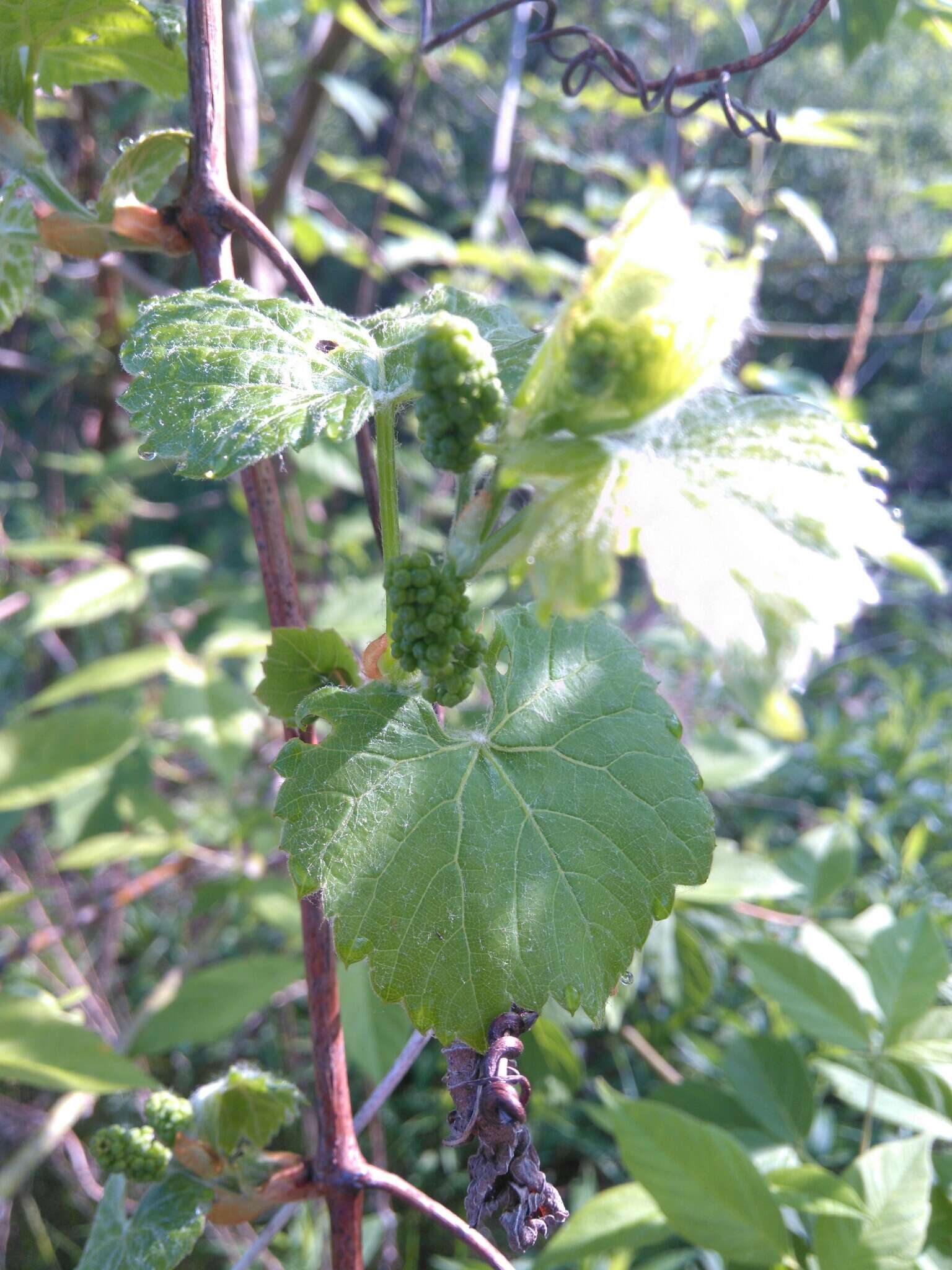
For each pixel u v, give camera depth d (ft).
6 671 2.78
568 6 3.12
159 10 0.76
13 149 0.74
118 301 2.36
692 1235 0.82
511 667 0.55
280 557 0.70
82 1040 1.02
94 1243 0.68
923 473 6.22
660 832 0.52
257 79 2.41
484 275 2.54
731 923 1.62
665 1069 1.47
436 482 2.45
